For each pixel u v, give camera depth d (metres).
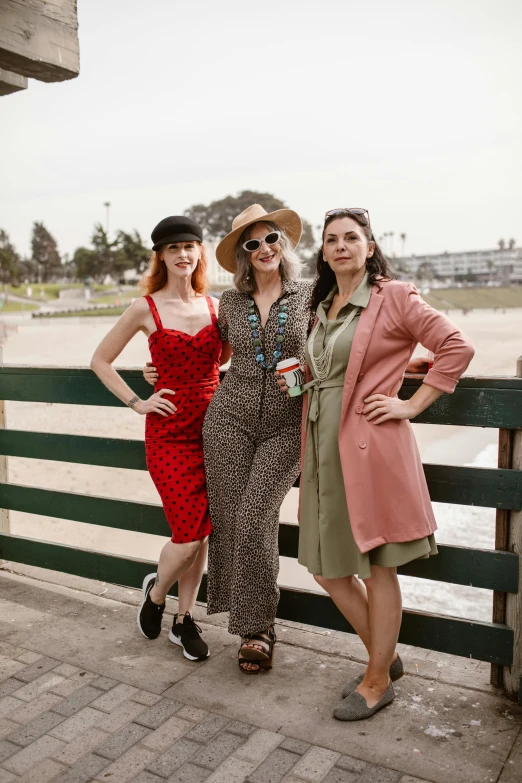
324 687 2.57
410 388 2.59
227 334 2.76
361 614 2.47
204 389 2.77
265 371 2.54
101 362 2.82
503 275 152.12
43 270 121.62
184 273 2.74
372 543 2.22
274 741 2.24
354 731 2.29
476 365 27.20
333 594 2.47
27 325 57.81
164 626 3.11
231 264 2.72
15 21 2.29
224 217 121.56
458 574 2.56
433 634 2.60
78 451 3.46
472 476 2.51
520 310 113.31
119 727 2.32
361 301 2.26
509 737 2.25
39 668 2.72
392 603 2.33
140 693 2.53
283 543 2.96
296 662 2.77
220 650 2.88
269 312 2.54
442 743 2.22
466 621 2.55
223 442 2.60
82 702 2.48
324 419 2.33
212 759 2.15
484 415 2.47
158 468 2.76
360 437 2.24
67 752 2.20
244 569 2.57
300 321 2.52
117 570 3.38
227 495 2.63
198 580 2.90
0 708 2.45
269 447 2.56
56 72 2.54
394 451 2.23
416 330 2.19
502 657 2.50
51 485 8.27
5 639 2.97
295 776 2.06
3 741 2.26
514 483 2.45
